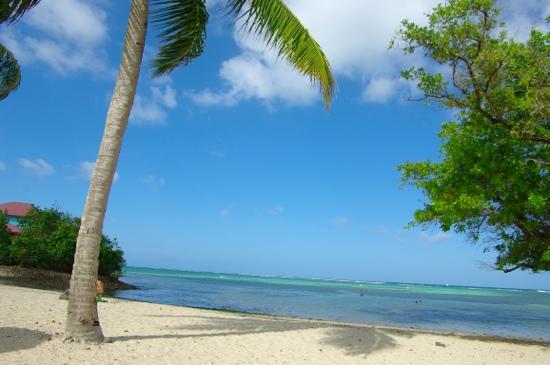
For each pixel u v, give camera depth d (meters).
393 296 63.16
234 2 10.43
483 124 13.01
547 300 76.06
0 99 15.05
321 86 10.95
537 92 11.01
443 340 14.84
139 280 73.44
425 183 14.94
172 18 10.48
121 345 9.32
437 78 12.65
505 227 14.94
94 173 9.18
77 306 9.03
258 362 9.33
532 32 11.70
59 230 39.44
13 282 33.16
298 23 10.28
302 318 23.72
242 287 70.94
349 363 9.98
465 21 11.55
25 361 7.43
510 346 14.77
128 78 9.47
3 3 9.12
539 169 13.22
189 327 13.10
